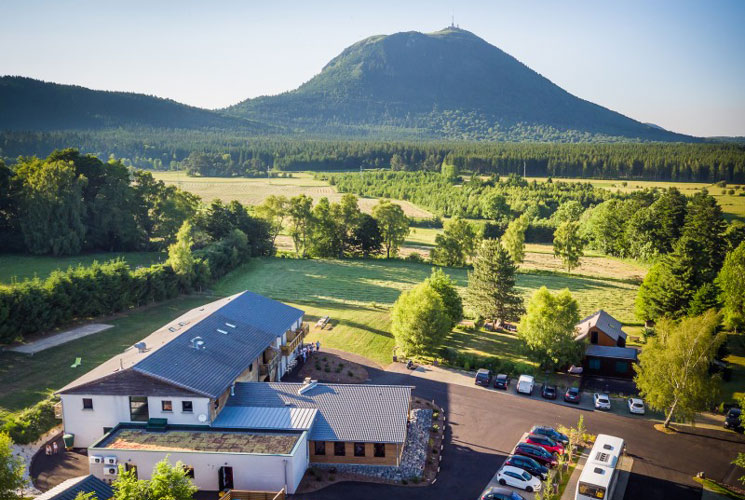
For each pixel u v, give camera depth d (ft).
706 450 167.53
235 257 406.41
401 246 545.44
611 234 544.21
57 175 373.20
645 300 299.17
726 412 195.83
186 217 433.89
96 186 416.46
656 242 491.72
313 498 136.36
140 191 434.30
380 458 151.23
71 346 224.94
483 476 149.28
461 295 364.17
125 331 248.73
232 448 141.28
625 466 157.07
